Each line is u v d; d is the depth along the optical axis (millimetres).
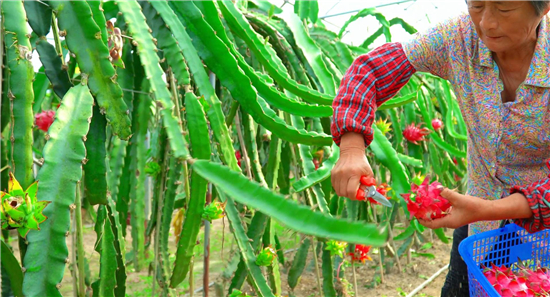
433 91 2266
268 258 1034
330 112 997
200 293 1737
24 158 682
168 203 1148
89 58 717
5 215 546
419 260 2201
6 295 759
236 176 542
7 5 682
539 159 884
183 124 1148
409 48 867
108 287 918
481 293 742
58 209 623
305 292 1816
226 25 1124
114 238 949
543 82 774
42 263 607
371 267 2125
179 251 969
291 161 1603
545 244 863
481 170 957
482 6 713
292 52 1325
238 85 916
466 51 842
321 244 1798
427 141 2141
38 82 1358
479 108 854
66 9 708
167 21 829
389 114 1851
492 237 833
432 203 689
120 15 969
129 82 975
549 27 789
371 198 722
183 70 829
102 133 786
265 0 1519
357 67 860
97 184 790
